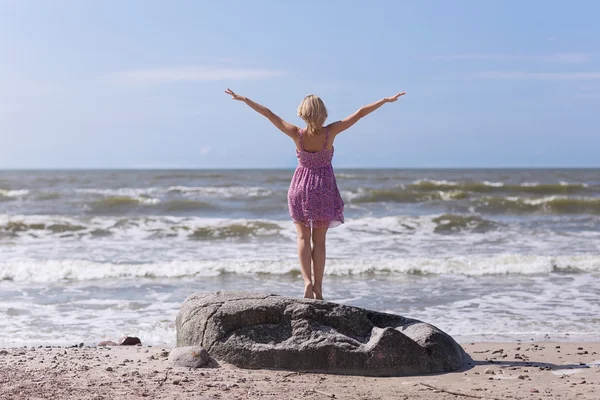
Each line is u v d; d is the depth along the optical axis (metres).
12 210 24.23
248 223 17.39
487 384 4.55
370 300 9.23
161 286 10.36
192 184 41.53
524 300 9.26
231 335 5.09
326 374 4.80
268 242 15.66
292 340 4.98
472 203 26.50
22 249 14.30
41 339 6.95
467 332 7.30
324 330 5.02
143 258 13.16
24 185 38.31
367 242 15.62
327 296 9.53
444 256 13.48
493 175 64.94
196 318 5.28
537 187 34.03
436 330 5.27
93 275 11.13
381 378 4.72
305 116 5.34
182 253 13.85
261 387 4.30
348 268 11.63
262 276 11.30
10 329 7.42
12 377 4.42
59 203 26.02
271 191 32.47
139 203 25.47
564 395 4.18
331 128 5.43
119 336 7.12
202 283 10.62
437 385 4.50
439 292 9.88
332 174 5.53
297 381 4.53
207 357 5.02
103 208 24.92
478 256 12.98
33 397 3.84
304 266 5.46
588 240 16.08
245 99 5.43
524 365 5.35
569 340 6.89
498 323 7.77
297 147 5.47
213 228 17.00
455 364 5.18
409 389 4.35
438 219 18.66
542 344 6.52
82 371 4.74
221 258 13.16
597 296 9.58
